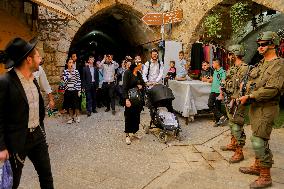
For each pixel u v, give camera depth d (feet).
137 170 16.44
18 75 9.80
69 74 27.78
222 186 14.40
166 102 23.02
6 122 9.50
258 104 13.82
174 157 18.65
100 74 33.83
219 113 26.00
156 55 28.30
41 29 33.73
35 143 10.32
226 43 41.27
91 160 17.97
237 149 17.54
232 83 17.40
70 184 14.64
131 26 45.65
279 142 20.89
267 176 14.07
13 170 9.77
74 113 29.45
